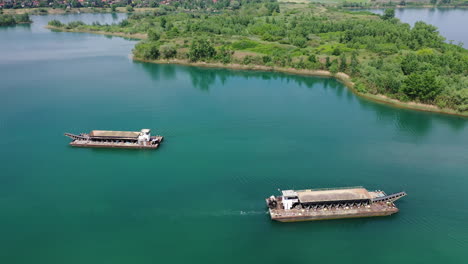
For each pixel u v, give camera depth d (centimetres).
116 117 17538
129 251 9438
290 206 10631
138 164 13538
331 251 9550
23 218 10600
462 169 13175
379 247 9694
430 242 9856
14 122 16888
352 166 13300
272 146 14850
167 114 18050
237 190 11831
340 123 17412
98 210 10944
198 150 14525
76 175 12800
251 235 10031
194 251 9462
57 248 9531
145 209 10969
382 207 10794
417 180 12462
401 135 16112
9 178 12550
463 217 10719
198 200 11338
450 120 18088
